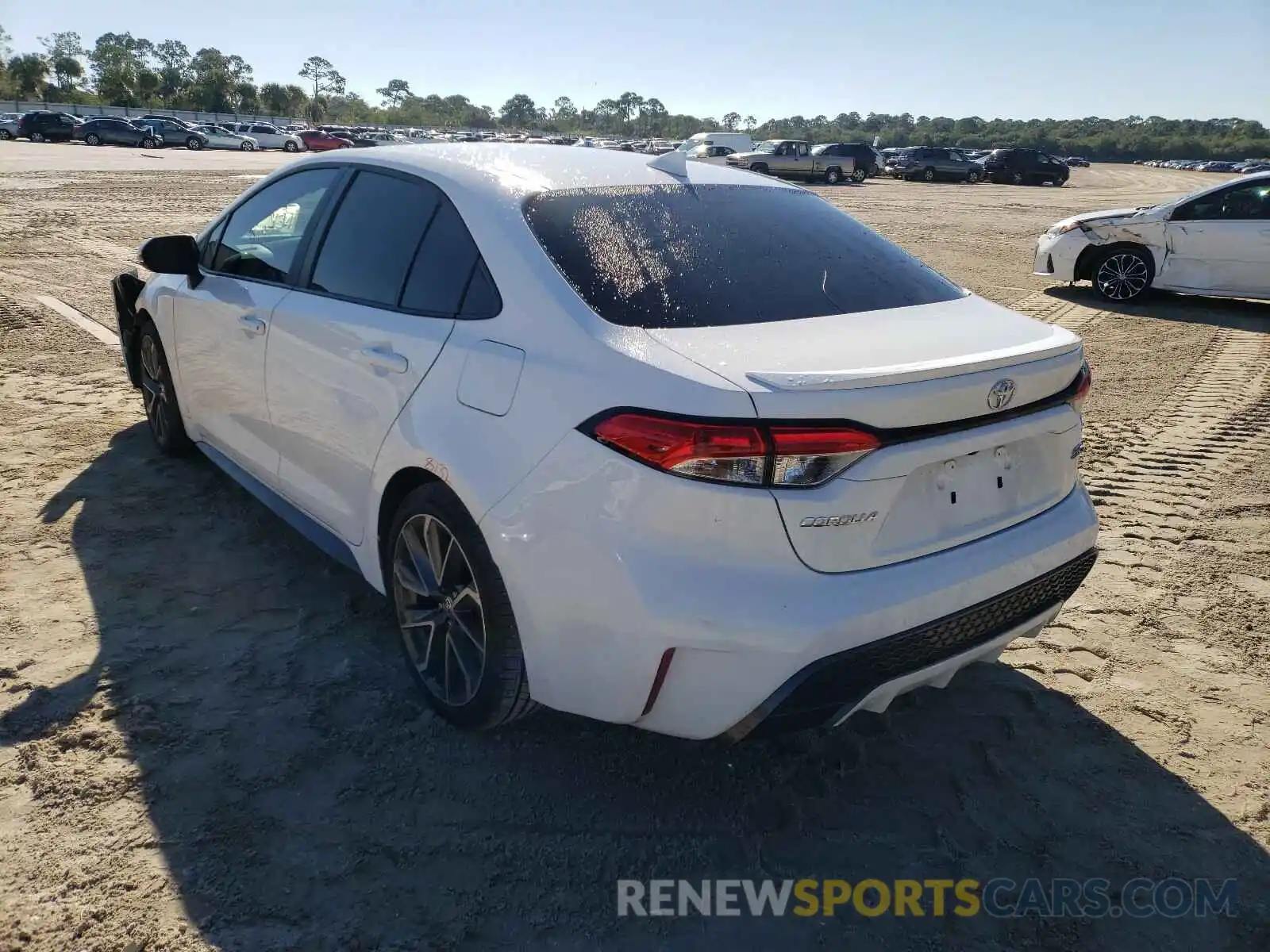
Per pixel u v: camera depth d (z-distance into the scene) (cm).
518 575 228
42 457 467
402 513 270
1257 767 273
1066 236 1095
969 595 228
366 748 267
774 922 216
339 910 212
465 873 224
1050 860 238
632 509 209
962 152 4716
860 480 208
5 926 201
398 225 293
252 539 390
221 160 3362
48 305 802
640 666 213
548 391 226
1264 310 1043
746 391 203
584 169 298
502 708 252
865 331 240
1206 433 584
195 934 203
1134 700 304
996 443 234
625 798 253
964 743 281
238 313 353
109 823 232
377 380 276
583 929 211
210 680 294
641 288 244
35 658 298
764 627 204
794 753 275
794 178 3881
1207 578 388
